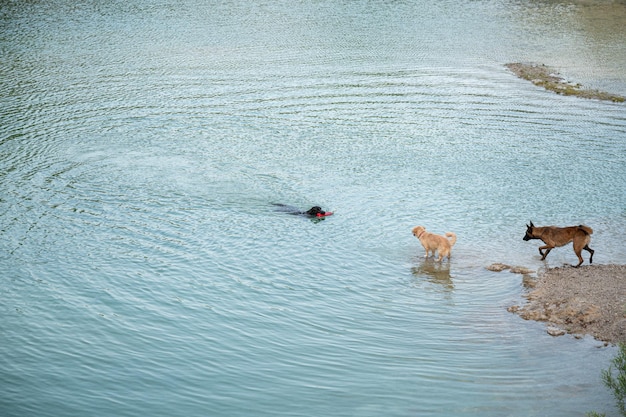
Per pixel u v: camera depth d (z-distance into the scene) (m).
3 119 56.97
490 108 63.53
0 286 30.00
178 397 21.80
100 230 36.62
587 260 33.19
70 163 47.47
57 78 69.38
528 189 44.16
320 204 40.94
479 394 21.70
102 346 25.03
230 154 50.22
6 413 20.88
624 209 40.59
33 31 86.31
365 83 70.56
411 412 20.77
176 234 36.19
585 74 74.81
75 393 22.03
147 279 30.91
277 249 34.41
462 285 30.58
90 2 100.88
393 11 100.94
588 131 57.19
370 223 38.19
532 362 23.73
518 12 101.38
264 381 22.70
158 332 26.11
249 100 64.38
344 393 21.95
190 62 76.25
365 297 29.38
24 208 39.53
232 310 28.00
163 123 57.25
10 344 25.06
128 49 80.44
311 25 93.06
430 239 33.16
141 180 44.50
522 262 33.19
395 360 24.00
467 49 84.00
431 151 51.88
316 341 25.44
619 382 21.70
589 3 106.44
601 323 26.25
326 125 57.81
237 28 90.69
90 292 29.56
